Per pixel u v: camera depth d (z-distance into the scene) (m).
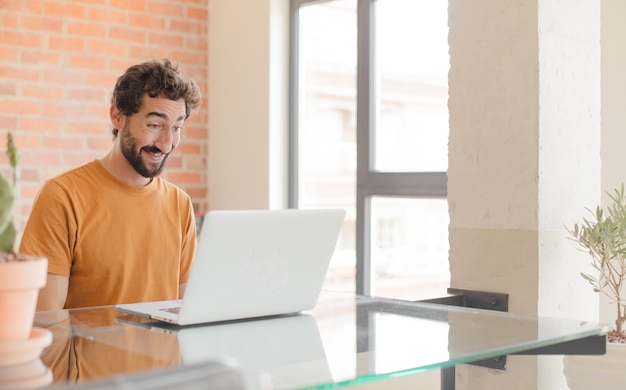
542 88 2.34
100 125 3.97
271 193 4.08
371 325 1.55
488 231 2.45
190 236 2.58
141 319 1.60
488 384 2.42
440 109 3.53
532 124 2.34
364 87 3.80
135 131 2.32
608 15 2.76
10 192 1.11
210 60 4.34
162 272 2.45
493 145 2.43
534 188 2.34
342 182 3.94
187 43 4.27
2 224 1.11
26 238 2.21
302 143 4.15
